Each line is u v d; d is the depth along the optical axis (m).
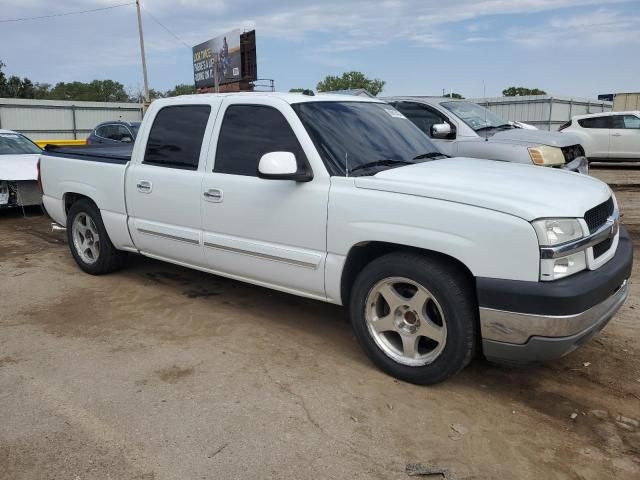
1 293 5.65
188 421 3.32
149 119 5.32
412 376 3.71
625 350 4.27
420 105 8.67
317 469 2.91
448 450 3.07
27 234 8.55
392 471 2.90
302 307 5.21
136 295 5.54
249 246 4.42
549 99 29.52
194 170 4.81
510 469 2.92
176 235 4.98
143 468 2.91
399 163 4.23
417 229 3.50
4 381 3.81
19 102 36.25
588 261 3.37
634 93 25.41
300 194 4.05
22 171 9.52
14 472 2.88
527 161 7.47
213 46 44.91
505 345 3.33
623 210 10.11
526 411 3.46
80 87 89.00
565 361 4.11
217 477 2.84
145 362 4.09
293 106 4.28
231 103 4.66
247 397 3.59
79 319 4.93
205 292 5.62
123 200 5.47
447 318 3.48
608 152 17.30
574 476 2.88
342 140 4.20
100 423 3.31
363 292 3.83
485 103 32.00
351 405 3.50
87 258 6.22
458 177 3.79
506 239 3.21
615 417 3.40
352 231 3.79
